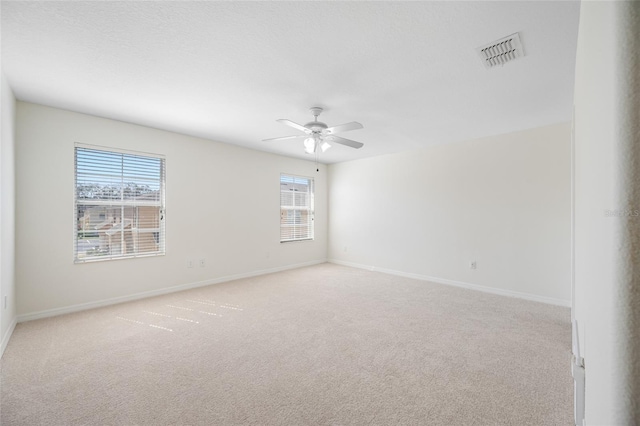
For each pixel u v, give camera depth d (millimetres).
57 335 2691
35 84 2635
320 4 1646
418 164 5004
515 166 3967
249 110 3223
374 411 1702
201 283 4434
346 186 6176
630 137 266
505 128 3836
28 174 3033
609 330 288
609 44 300
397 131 3975
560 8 1649
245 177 5012
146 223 3906
